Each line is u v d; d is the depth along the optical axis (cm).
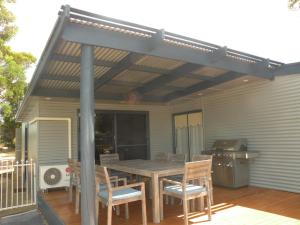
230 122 658
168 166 461
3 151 2238
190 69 491
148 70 496
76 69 463
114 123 770
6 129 1889
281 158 548
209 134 719
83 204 324
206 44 409
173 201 486
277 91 558
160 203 400
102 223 390
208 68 510
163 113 859
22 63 1338
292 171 528
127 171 461
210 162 395
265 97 580
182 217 403
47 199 546
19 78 1159
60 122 683
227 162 592
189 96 723
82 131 333
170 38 376
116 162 562
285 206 436
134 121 808
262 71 539
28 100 670
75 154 693
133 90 675
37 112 664
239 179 584
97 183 379
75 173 467
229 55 457
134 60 411
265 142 578
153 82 602
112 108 766
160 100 788
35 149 705
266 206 439
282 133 546
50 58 387
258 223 359
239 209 429
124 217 414
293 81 532
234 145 602
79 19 312
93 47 356
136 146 802
